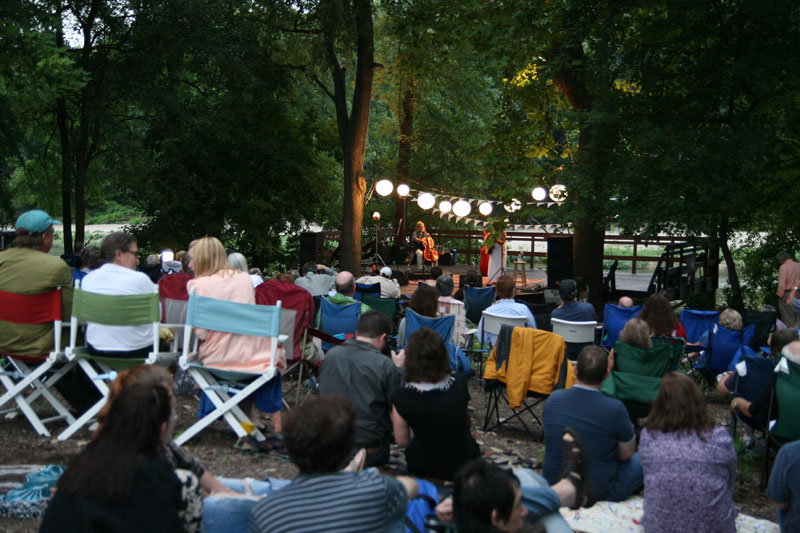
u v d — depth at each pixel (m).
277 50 20.69
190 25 18.53
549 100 18.05
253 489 3.10
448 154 30.88
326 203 26.78
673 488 3.71
